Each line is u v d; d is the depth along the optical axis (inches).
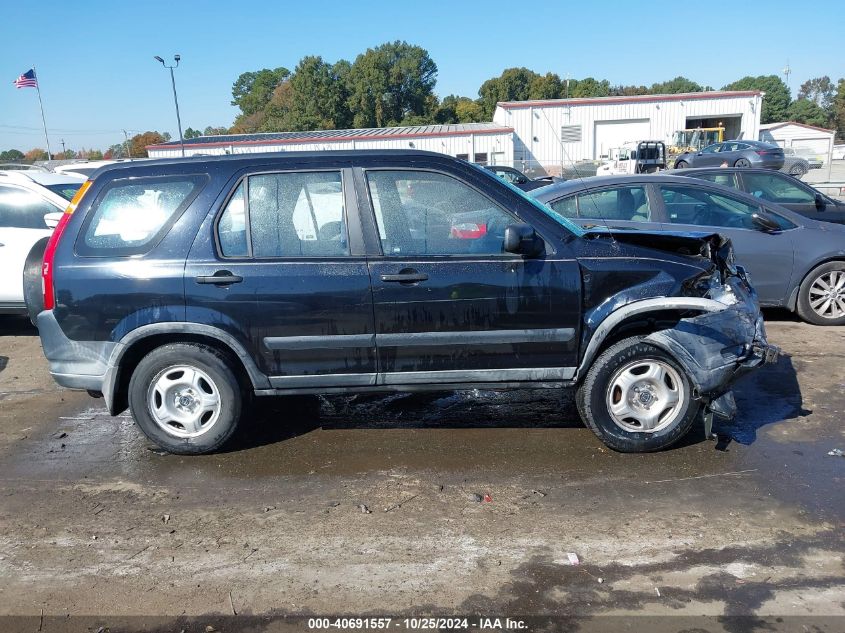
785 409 200.8
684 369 166.4
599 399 168.9
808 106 3597.4
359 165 165.8
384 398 215.8
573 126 1540.4
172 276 161.6
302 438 187.3
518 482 160.4
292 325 162.9
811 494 152.3
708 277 167.6
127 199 166.9
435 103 2765.7
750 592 119.7
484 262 162.6
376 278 161.6
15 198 298.0
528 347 165.8
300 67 2527.1
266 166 166.4
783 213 285.4
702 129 1483.8
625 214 284.7
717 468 165.5
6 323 336.5
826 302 285.4
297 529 142.4
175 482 164.1
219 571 128.7
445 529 141.3
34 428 199.8
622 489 156.1
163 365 168.2
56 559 133.5
